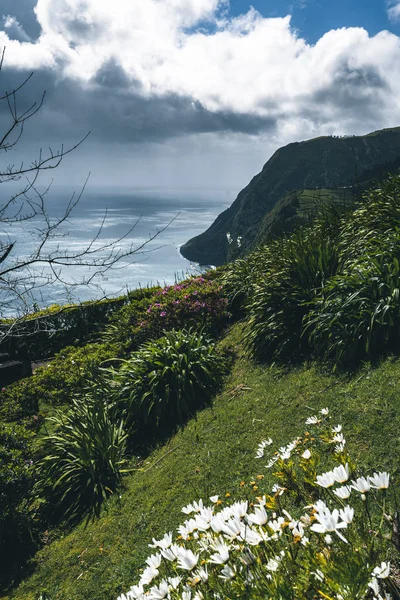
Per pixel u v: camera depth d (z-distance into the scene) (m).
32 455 6.11
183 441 5.36
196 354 6.85
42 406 8.30
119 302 11.81
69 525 4.92
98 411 6.24
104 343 10.47
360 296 5.23
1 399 8.59
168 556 1.89
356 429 3.80
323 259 6.47
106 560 3.95
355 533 1.73
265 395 5.39
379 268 5.24
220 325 8.83
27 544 4.84
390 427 3.66
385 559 1.96
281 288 6.54
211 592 1.78
